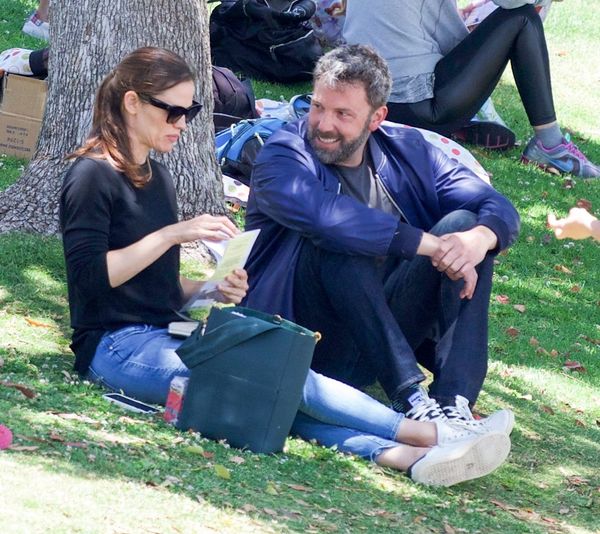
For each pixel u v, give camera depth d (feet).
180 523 42.52
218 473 49.42
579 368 81.15
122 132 57.98
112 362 58.18
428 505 52.85
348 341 61.98
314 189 59.16
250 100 111.75
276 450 54.80
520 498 57.06
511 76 155.12
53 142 82.17
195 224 56.90
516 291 95.86
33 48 136.77
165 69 57.26
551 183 121.49
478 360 59.00
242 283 58.54
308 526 45.91
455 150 107.76
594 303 96.89
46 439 48.47
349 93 59.98
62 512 40.73
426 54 116.98
